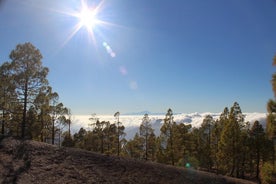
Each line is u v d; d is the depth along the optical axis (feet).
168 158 137.28
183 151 138.10
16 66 85.81
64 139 154.81
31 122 108.68
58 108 122.31
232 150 110.42
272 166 48.78
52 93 113.29
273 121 40.27
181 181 66.49
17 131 110.52
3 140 65.82
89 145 172.96
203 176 74.33
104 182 54.80
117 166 65.92
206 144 144.87
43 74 88.17
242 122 114.11
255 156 134.41
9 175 46.68
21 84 85.56
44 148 66.74
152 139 158.81
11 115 100.27
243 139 119.14
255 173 151.02
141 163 73.26
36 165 54.44
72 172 55.62
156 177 65.05
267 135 42.04
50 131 126.62
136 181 59.77
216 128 136.56
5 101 89.35
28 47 86.79
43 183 47.16
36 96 89.30
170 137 136.15
